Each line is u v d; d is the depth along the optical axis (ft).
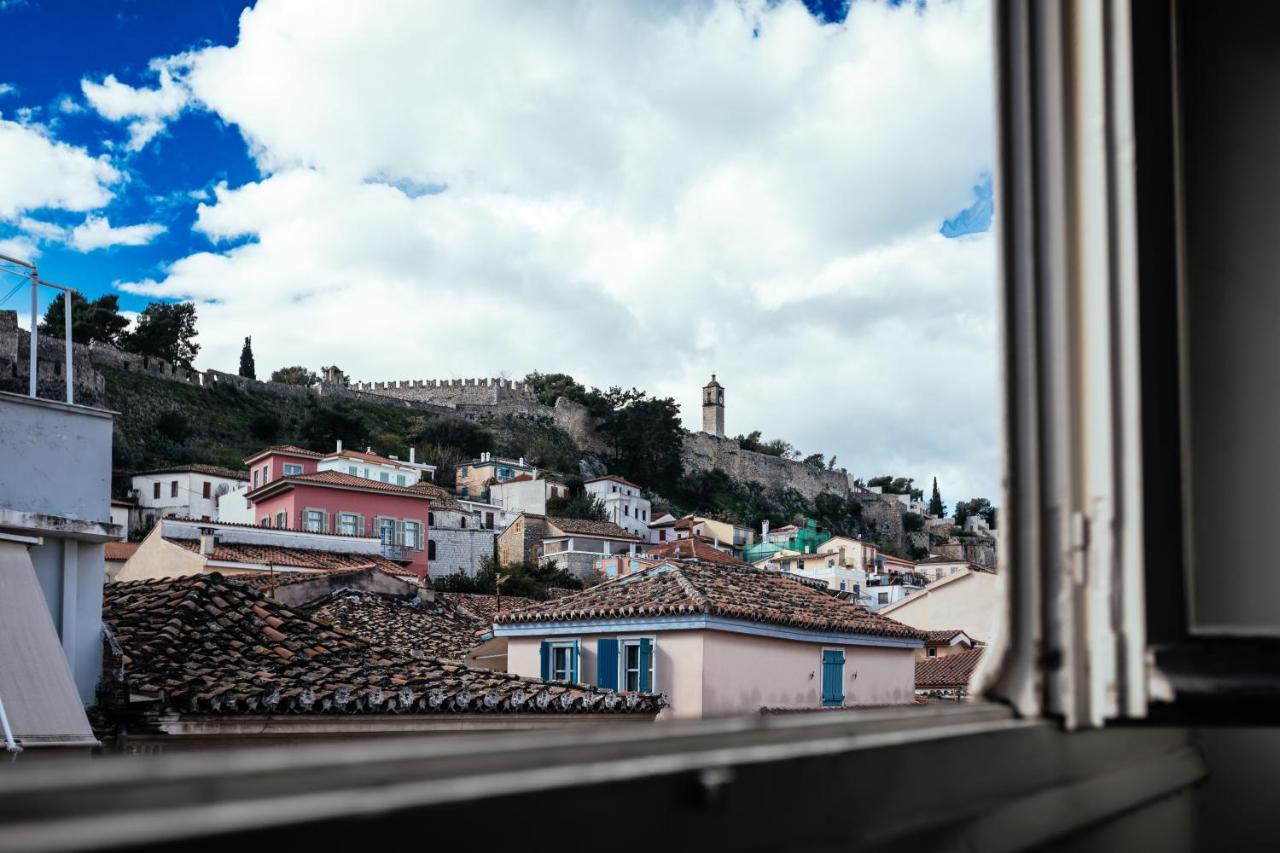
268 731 29.71
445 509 223.71
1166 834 7.41
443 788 2.75
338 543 118.93
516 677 41.16
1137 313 5.98
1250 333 6.75
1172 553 6.00
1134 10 6.31
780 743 4.13
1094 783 6.36
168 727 28.32
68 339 30.68
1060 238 6.25
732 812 3.59
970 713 5.61
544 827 2.95
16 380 252.62
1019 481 6.23
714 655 59.00
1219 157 6.80
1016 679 6.10
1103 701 5.88
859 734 4.57
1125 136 6.11
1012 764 5.50
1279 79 7.04
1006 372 6.33
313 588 82.02
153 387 286.46
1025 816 5.46
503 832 2.83
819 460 445.37
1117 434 6.00
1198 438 6.46
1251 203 6.88
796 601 69.97
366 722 31.45
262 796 2.52
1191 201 6.68
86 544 30.37
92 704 29.50
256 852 2.29
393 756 2.80
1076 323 6.17
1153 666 5.78
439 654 71.20
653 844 3.30
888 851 4.38
